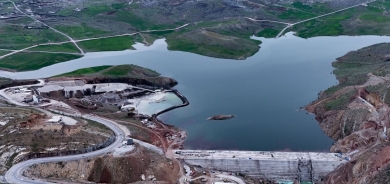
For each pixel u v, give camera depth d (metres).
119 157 174.50
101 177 169.62
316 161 184.25
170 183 172.00
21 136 181.50
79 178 168.25
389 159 157.88
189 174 178.88
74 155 175.75
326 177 181.00
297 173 184.00
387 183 138.50
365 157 170.62
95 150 180.88
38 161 171.00
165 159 183.25
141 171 173.38
